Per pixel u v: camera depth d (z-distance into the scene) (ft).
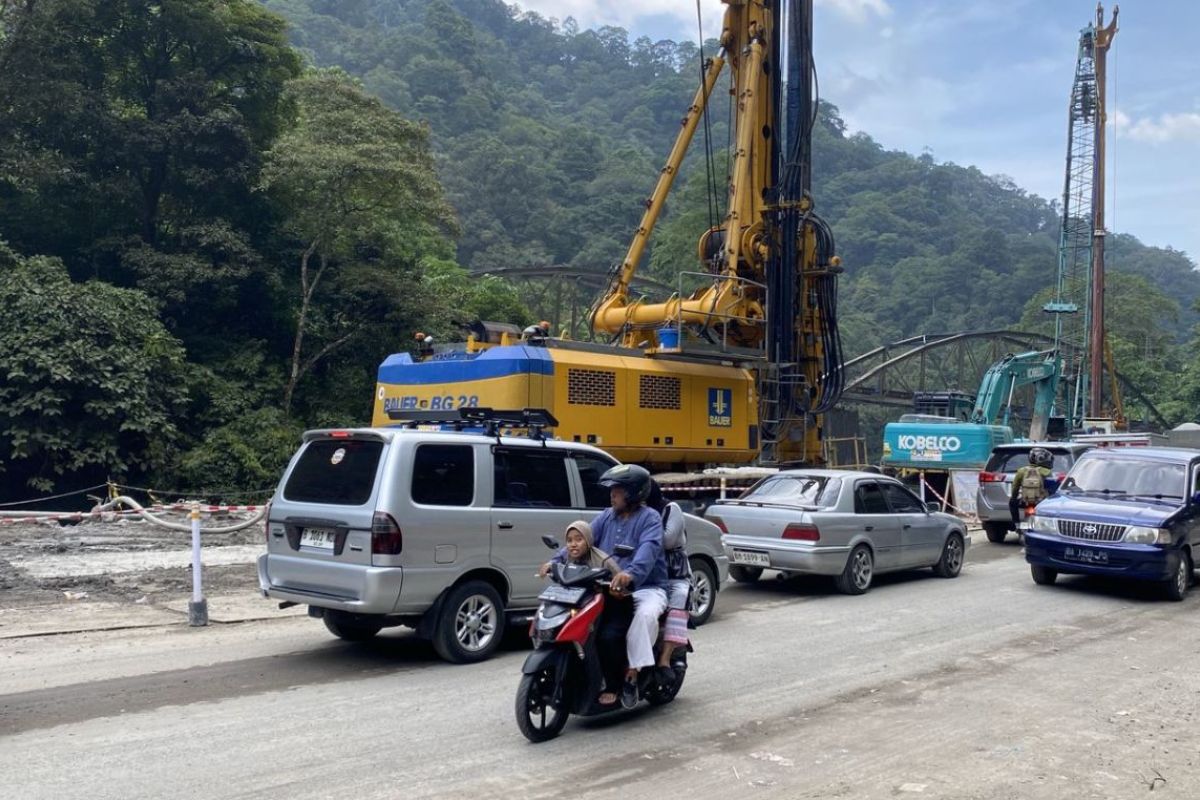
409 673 26.84
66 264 95.50
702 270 72.13
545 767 19.31
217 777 18.31
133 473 83.35
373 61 518.78
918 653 30.48
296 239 103.65
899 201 615.16
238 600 37.65
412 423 34.17
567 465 30.96
